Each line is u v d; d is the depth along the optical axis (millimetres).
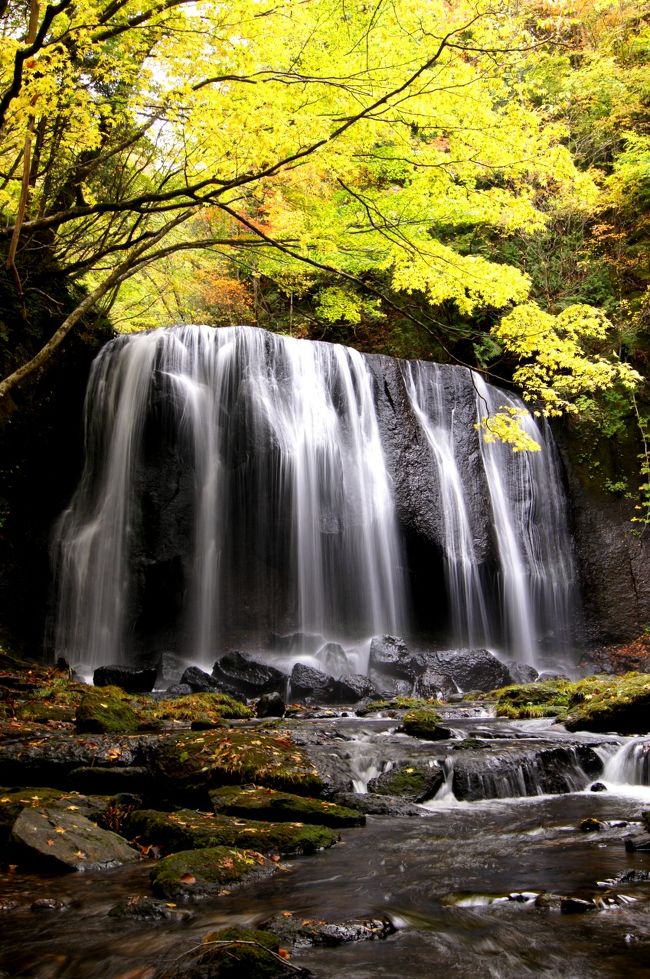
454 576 15859
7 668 12062
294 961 3129
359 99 7309
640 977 2885
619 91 20281
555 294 20594
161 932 3502
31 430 14992
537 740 7891
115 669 11750
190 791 5906
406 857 4676
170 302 22250
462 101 7082
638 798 6559
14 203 13008
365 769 6957
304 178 9773
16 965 3201
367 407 16359
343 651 14141
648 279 19781
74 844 4711
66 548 14883
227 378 15391
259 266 16297
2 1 8844
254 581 14758
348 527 15453
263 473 14977
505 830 5371
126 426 15180
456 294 8734
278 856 4688
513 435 8984
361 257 14789
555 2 17516
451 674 13453
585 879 4094
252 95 7113
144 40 7980
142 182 12703
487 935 3355
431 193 8750
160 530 14391
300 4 7664
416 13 6723
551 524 17797
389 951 3215
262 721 9320
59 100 7863
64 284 15656
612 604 17328
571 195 17906
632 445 18359
